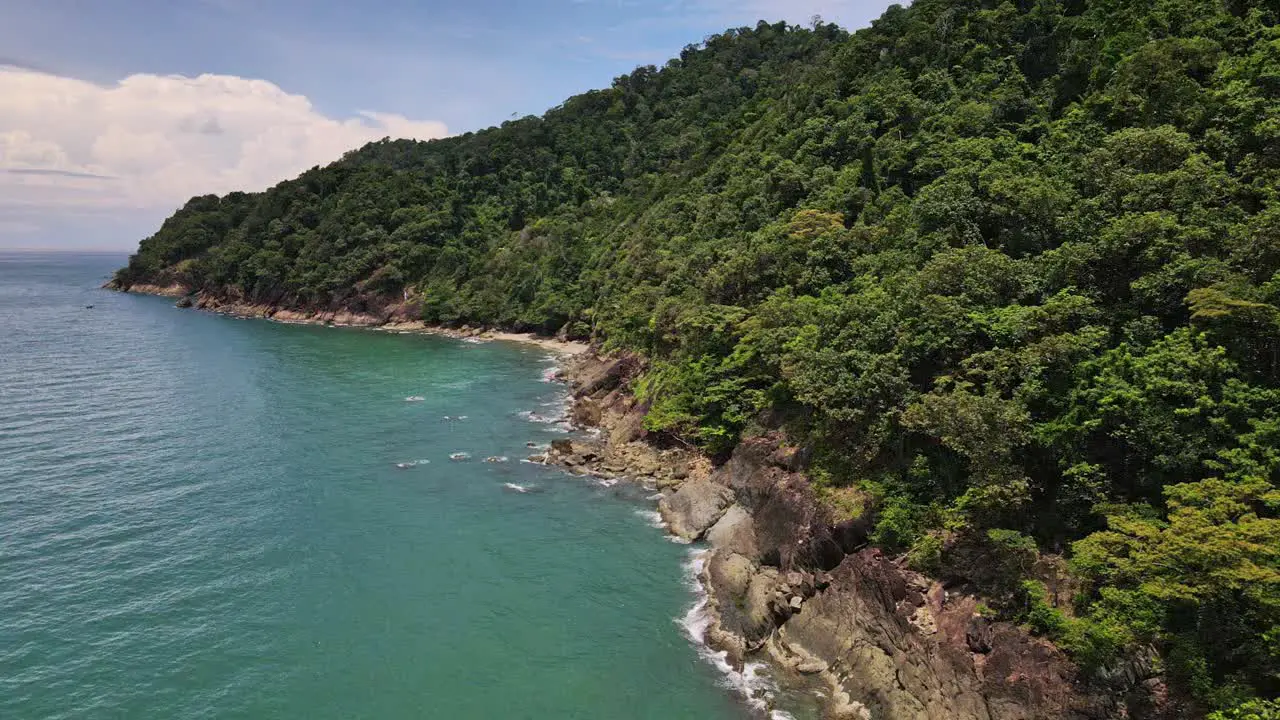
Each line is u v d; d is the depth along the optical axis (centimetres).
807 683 3056
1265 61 4259
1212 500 2438
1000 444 3055
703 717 2839
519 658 3172
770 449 4509
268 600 3562
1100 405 2944
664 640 3338
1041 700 2530
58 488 4862
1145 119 4709
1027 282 3756
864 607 3188
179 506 4628
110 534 4206
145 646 3170
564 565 4022
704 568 3981
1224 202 3631
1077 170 4672
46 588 3597
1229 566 2169
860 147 7025
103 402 7181
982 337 3650
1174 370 2866
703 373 5600
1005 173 4912
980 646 2803
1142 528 2414
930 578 3155
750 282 6031
